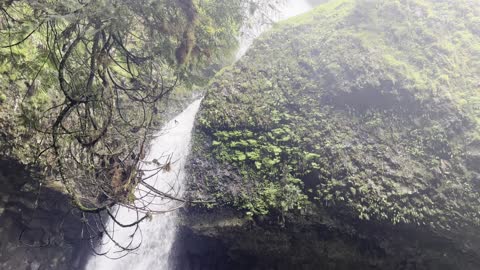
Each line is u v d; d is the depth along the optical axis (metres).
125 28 3.82
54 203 5.96
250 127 7.48
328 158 6.52
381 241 5.76
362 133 6.76
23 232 5.95
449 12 8.24
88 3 3.33
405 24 8.09
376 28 8.25
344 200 5.96
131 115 6.43
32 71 5.30
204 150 7.46
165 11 4.12
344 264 6.09
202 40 4.56
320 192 6.20
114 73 6.56
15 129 5.00
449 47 7.46
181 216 6.94
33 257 6.23
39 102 5.32
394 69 7.23
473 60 7.27
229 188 6.80
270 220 6.29
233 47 5.22
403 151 6.34
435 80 6.94
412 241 5.62
